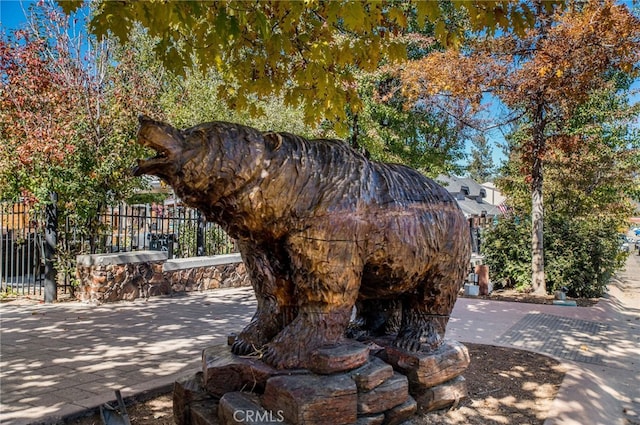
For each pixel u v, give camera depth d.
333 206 2.76
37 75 10.27
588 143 13.14
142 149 9.72
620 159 13.93
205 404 2.94
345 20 2.73
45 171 8.48
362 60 3.85
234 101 4.26
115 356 4.93
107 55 11.70
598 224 11.61
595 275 10.68
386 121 15.62
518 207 14.70
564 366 4.79
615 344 6.26
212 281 10.28
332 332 2.86
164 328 6.30
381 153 13.96
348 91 4.21
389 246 2.98
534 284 10.59
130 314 7.16
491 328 6.98
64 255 8.14
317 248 2.73
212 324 6.61
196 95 13.21
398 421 3.03
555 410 3.51
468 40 10.45
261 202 2.69
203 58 3.64
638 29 9.06
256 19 2.81
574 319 7.91
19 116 9.98
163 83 15.59
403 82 11.71
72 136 9.15
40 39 10.95
